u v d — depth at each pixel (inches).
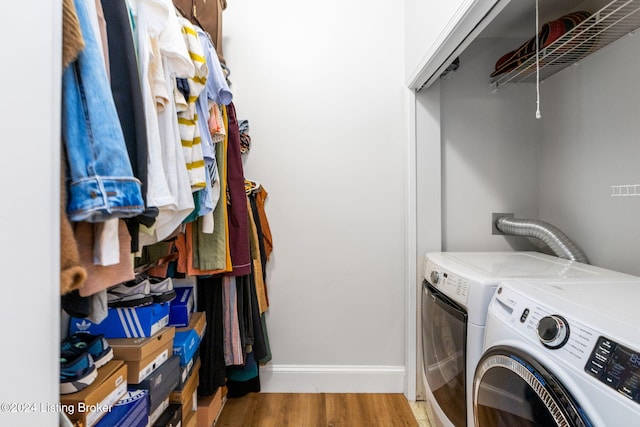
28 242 15.6
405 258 65.1
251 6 65.1
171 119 29.6
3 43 14.6
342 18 65.2
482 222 66.2
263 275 63.8
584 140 53.1
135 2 26.9
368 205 66.0
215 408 51.6
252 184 61.0
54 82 16.8
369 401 62.2
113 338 35.0
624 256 45.7
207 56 40.4
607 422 19.5
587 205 52.6
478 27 40.5
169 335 38.7
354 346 66.1
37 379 16.0
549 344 24.9
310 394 64.6
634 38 43.8
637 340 19.8
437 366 48.2
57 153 17.0
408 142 62.8
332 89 65.3
